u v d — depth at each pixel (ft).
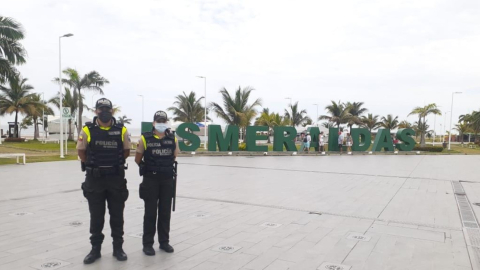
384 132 94.38
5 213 22.15
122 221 15.10
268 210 24.12
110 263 14.26
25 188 31.58
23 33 65.82
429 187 35.96
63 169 47.06
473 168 57.52
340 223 20.94
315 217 22.33
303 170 50.21
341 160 70.28
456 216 23.20
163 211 15.72
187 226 19.89
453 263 14.82
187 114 121.29
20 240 16.87
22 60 67.10
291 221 21.25
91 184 14.43
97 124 14.44
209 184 35.70
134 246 16.44
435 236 18.58
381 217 22.58
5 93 132.98
